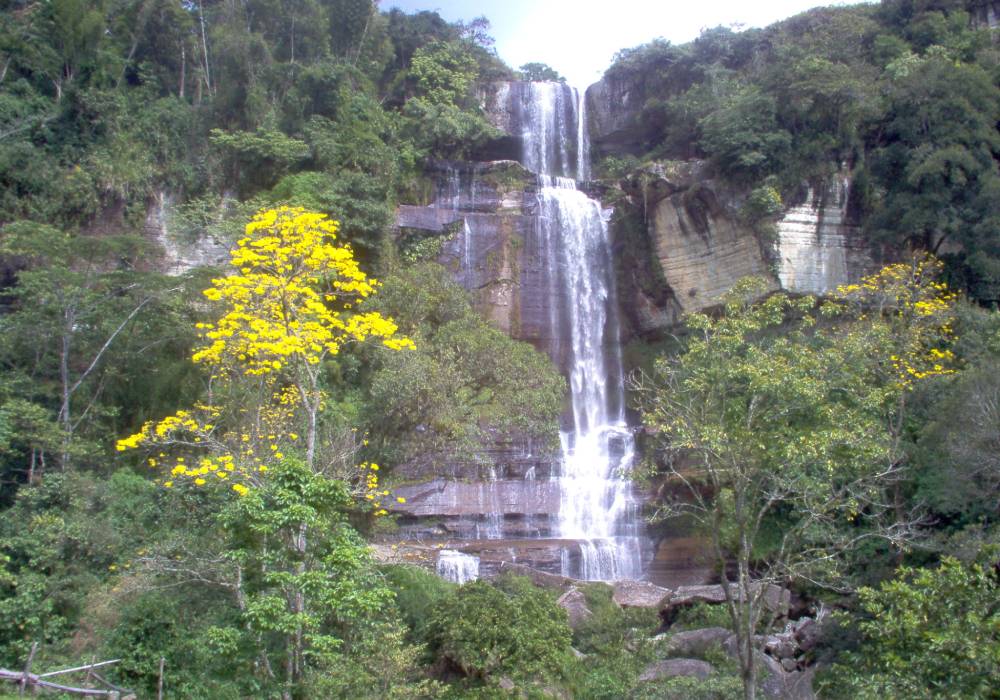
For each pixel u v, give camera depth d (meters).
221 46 36.41
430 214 35.31
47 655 15.91
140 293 24.73
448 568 23.67
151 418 24.17
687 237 34.97
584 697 15.77
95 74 34.50
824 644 18.19
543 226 36.84
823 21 39.69
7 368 23.78
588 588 21.44
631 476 17.91
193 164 33.59
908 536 18.16
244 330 15.40
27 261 27.06
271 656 12.30
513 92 45.78
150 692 14.52
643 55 43.66
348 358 27.67
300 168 33.75
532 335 35.78
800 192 32.84
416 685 13.57
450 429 24.42
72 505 19.11
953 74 30.44
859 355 19.19
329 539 12.22
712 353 15.83
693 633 18.94
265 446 16.62
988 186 28.09
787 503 23.78
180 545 15.77
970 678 9.32
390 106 43.12
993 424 17.55
